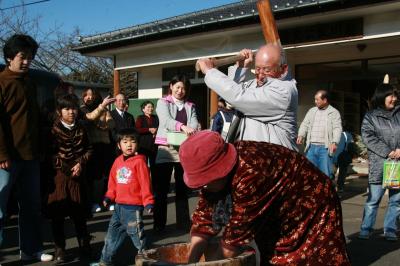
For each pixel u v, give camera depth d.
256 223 2.48
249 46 11.28
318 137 8.12
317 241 2.54
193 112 6.32
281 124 3.38
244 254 2.43
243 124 3.50
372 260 5.22
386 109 5.97
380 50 10.73
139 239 4.73
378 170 5.92
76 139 5.11
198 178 2.37
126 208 4.72
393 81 10.55
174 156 6.18
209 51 12.25
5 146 4.39
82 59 28.05
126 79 25.92
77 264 5.05
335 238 2.55
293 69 12.20
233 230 2.45
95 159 7.50
